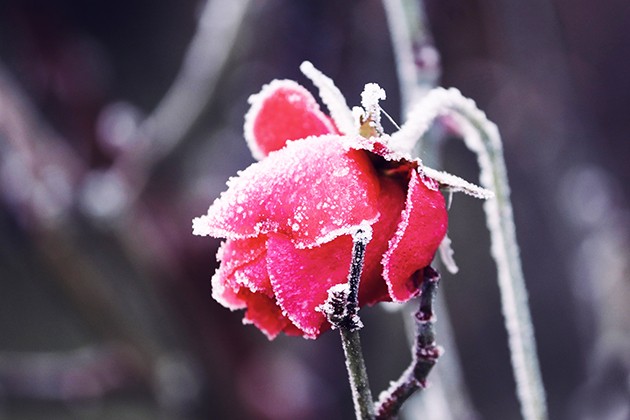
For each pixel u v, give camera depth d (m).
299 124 0.50
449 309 1.17
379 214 0.47
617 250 1.19
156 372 0.97
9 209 0.86
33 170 0.84
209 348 0.98
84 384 0.98
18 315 1.43
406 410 0.75
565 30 1.50
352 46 0.90
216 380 0.99
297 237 0.46
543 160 1.22
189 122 0.87
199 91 0.86
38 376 0.98
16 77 0.93
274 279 0.46
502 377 1.21
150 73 1.38
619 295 1.11
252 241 0.47
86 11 1.31
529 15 1.13
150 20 1.35
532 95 1.18
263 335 1.02
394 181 0.48
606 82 1.54
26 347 1.44
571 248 1.23
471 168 1.14
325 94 0.50
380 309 0.98
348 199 0.46
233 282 0.47
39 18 0.88
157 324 0.96
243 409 1.00
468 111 0.54
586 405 1.04
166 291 0.94
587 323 1.21
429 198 0.47
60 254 0.88
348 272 0.47
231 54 0.84
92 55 0.92
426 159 0.57
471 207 1.16
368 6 0.89
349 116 0.49
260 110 0.50
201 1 1.19
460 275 1.17
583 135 1.30
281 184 0.47
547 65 1.19
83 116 0.88
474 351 1.20
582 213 1.22
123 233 0.88
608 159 1.50
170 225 0.94
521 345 0.57
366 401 0.47
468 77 1.07
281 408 1.02
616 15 1.53
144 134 0.88
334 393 1.06
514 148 1.21
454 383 0.62
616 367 1.03
